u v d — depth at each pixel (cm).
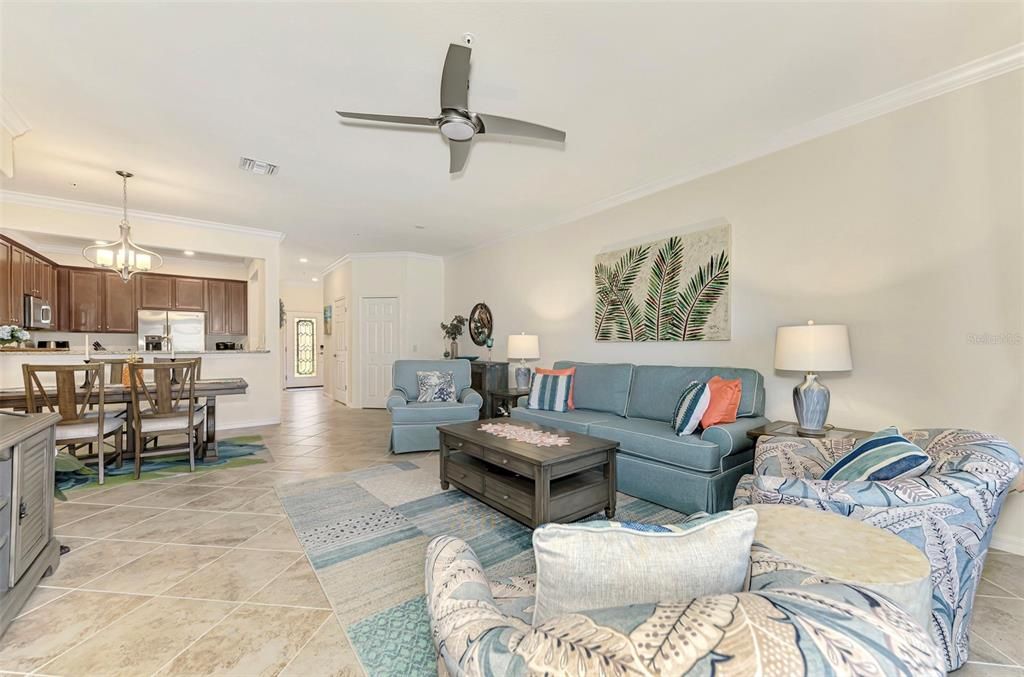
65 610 172
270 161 338
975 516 134
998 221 220
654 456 288
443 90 204
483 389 553
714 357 349
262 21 191
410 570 204
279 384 570
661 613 57
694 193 361
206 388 379
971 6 182
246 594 184
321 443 462
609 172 366
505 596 120
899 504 134
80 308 595
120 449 367
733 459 278
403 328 703
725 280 338
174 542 230
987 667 143
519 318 562
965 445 151
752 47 209
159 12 185
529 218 504
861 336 267
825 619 53
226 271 714
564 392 397
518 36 201
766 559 86
